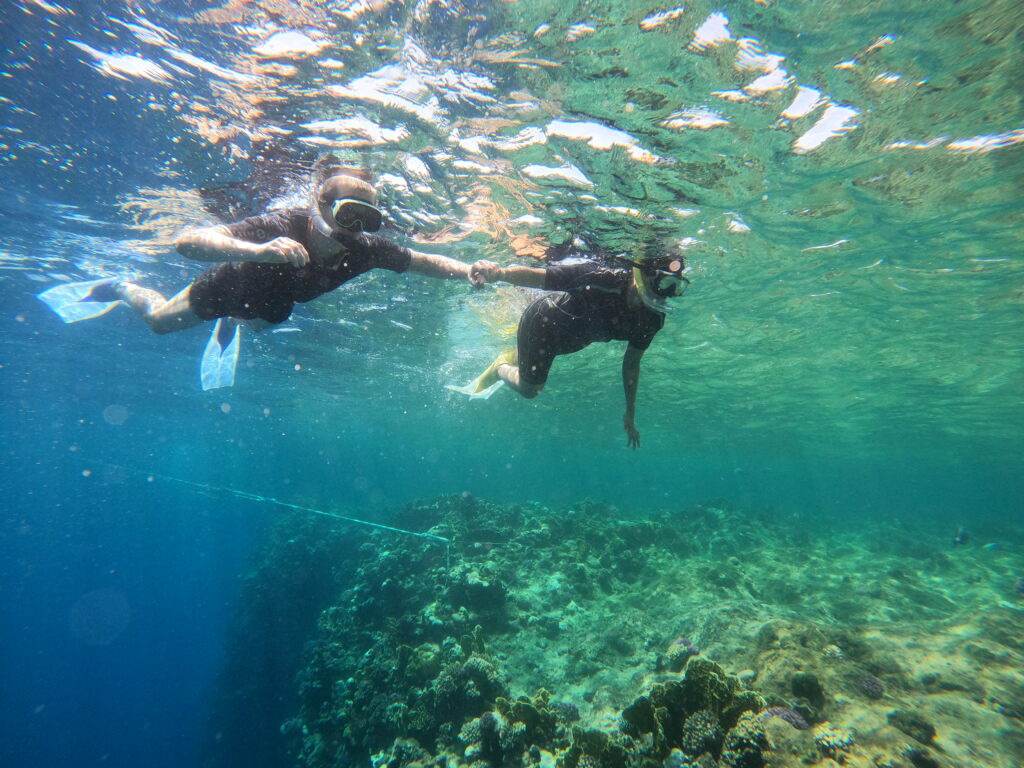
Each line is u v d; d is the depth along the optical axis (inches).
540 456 2345.0
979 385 456.4
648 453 1584.6
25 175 201.2
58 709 787.4
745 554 414.6
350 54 139.4
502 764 143.1
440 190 205.0
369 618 294.8
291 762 288.8
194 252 74.0
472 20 127.8
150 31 135.9
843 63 134.6
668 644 213.0
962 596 346.6
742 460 1556.3
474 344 461.4
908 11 121.3
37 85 153.6
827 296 292.0
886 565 418.0
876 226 214.8
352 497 1497.3
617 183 190.1
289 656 441.7
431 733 171.0
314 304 365.4
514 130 164.6
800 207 203.0
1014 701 119.2
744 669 154.6
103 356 565.6
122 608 1169.4
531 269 102.3
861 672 132.9
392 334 444.1
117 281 107.0
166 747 651.5
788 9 121.5
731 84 141.5
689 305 313.4
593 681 203.8
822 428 769.6
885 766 102.6
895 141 161.2
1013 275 249.1
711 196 196.7
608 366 484.1
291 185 195.5
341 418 1114.7
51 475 2346.2
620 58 134.6
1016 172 172.6
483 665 181.0
